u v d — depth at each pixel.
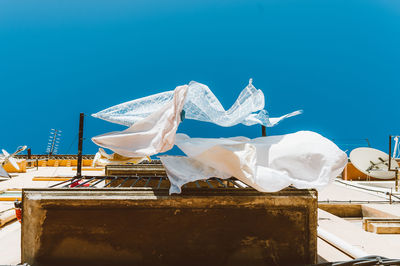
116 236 2.49
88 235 2.48
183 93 2.33
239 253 2.54
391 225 4.86
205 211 2.55
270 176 2.33
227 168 2.38
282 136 2.70
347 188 10.17
